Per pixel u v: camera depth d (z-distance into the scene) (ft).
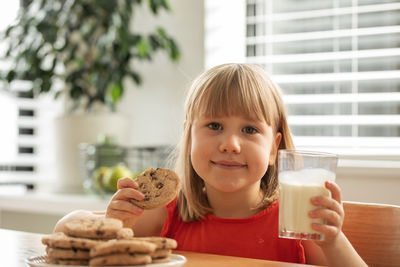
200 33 7.46
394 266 3.31
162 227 3.89
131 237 2.44
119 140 7.60
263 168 3.42
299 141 7.06
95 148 7.17
